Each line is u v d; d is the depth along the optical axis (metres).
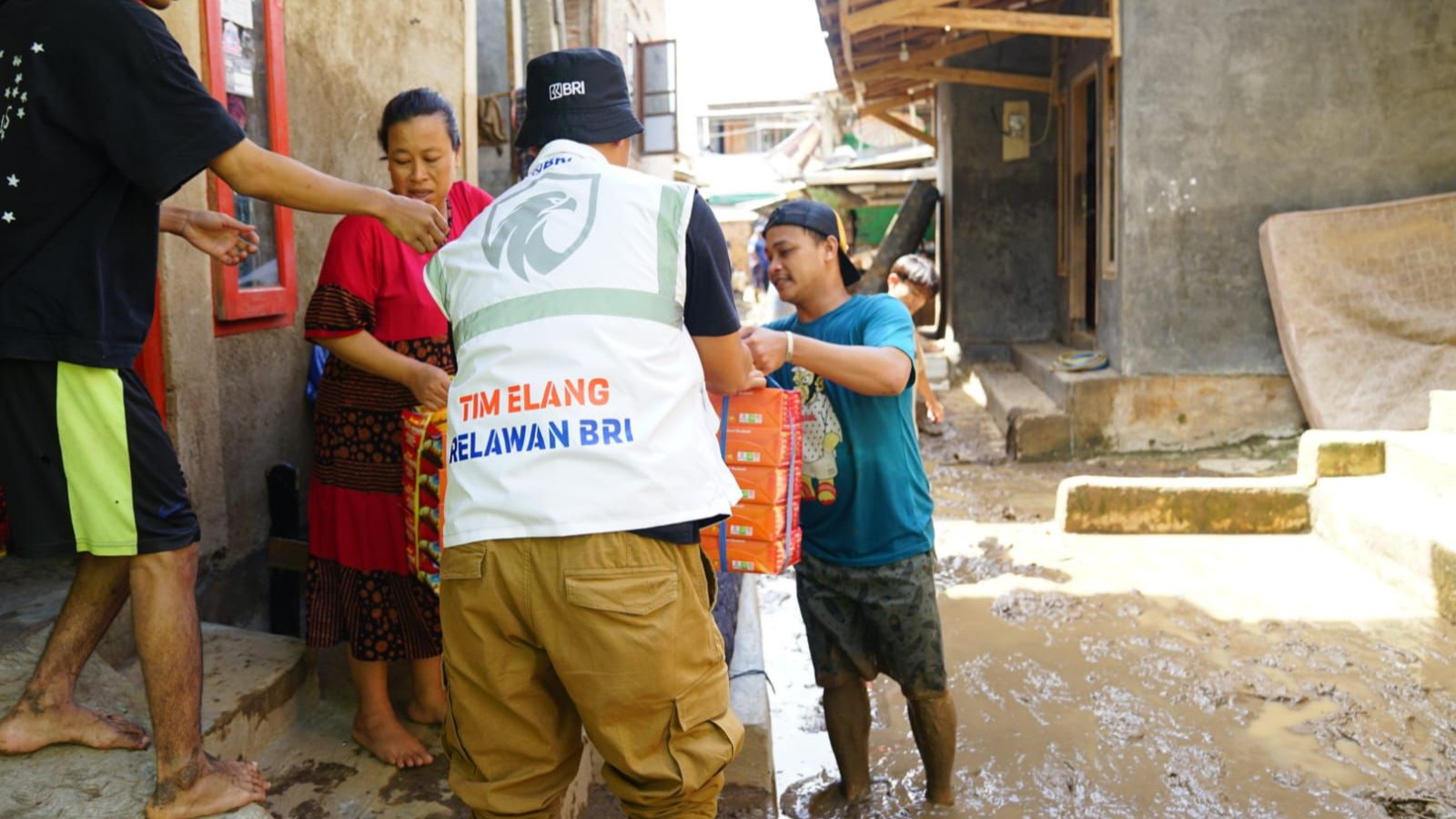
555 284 1.97
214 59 3.37
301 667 3.11
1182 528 6.39
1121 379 8.51
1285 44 8.19
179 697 2.27
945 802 3.44
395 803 2.69
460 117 5.23
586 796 3.10
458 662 2.03
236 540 3.71
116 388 2.16
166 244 3.19
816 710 4.29
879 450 3.05
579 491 1.88
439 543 2.64
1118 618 5.07
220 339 3.63
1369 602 5.20
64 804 2.28
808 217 3.16
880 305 3.09
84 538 2.18
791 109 36.19
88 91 2.05
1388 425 7.80
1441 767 3.65
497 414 1.94
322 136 4.16
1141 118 8.33
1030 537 6.43
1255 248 8.38
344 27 4.29
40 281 2.10
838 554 3.16
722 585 3.79
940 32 11.33
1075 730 3.97
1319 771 3.64
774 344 2.73
